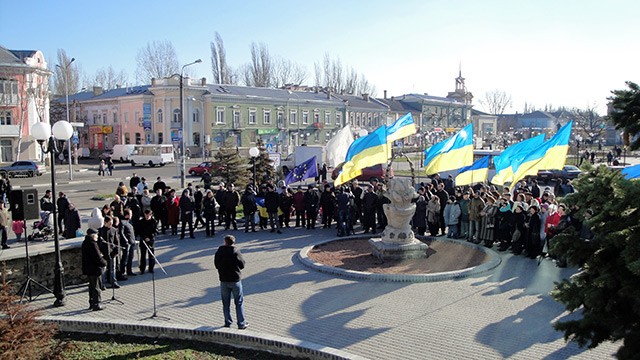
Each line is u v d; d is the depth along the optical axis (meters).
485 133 117.75
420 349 8.98
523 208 16.02
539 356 8.62
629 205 5.33
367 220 20.11
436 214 18.80
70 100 77.62
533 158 17.06
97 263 11.23
